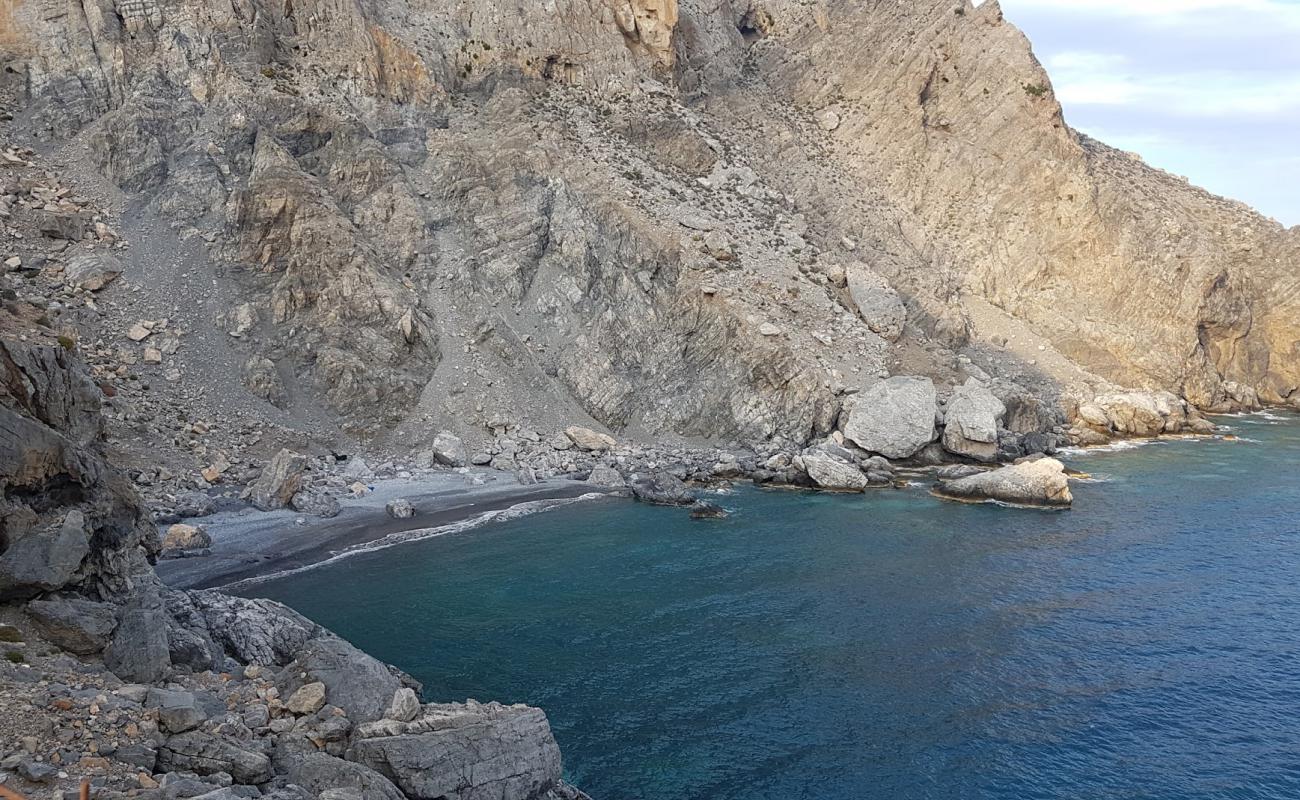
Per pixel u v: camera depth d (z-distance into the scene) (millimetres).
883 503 52812
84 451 21906
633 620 34312
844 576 39719
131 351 51406
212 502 44062
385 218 66500
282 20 70312
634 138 81000
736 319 65938
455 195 71000
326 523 45062
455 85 78938
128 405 47938
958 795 23141
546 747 20359
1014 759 24922
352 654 21422
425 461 56000
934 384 68125
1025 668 30562
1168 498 53750
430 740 18438
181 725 16750
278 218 59969
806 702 27984
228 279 58219
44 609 18906
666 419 64875
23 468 19703
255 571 38062
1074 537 45844
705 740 25609
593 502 52000
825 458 56688
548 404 63406
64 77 61594
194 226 58844
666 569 40469
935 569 40781
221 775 15477
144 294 54531
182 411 50031
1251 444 71188
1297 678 29875
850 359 67188
